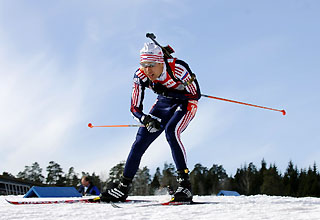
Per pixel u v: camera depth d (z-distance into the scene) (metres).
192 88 6.11
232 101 7.33
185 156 5.85
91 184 12.46
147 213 4.29
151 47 5.76
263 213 4.07
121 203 6.16
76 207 5.22
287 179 71.69
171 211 4.39
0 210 4.84
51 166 81.38
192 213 4.23
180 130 5.96
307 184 67.25
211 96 7.09
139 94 6.21
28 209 4.96
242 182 75.19
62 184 80.88
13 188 30.34
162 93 6.04
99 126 7.06
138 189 74.19
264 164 76.50
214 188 78.31
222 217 3.84
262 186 71.75
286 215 3.83
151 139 6.34
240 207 4.69
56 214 4.37
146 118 5.98
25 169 79.44
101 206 5.38
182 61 6.03
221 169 82.69
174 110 6.22
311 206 4.60
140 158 6.37
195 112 6.23
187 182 5.75
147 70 5.79
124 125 6.70
